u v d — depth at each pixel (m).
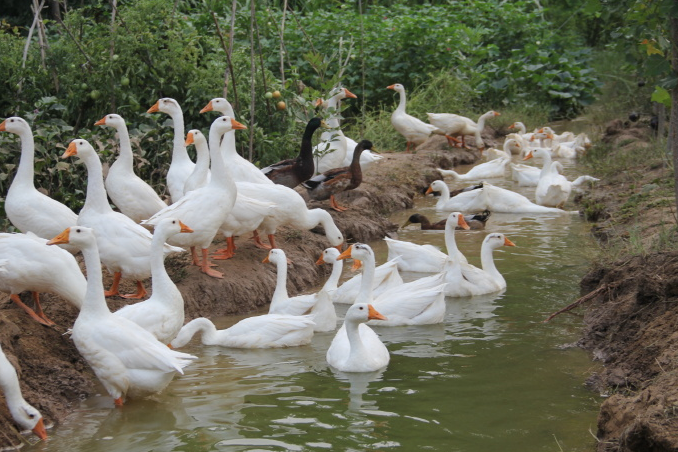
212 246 10.35
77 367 7.20
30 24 18.95
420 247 10.79
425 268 10.61
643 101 22.53
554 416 6.05
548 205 14.48
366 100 21.64
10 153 10.77
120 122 9.60
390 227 12.90
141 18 13.31
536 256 11.01
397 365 7.29
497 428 5.84
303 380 6.95
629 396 6.02
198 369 7.28
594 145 19.20
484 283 9.59
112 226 8.17
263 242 10.75
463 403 6.33
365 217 12.66
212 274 9.16
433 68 23.14
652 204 11.54
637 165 15.53
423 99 21.73
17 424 5.87
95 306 6.50
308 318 8.15
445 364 7.27
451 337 8.08
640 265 8.19
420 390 6.64
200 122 13.47
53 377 6.71
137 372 6.36
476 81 24.48
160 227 7.22
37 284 7.16
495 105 25.31
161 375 6.42
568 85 25.97
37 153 11.09
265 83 13.89
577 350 7.51
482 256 9.94
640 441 5.00
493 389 6.62
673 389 5.40
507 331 8.17
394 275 9.75
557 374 6.92
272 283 9.63
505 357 7.40
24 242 7.13
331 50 21.05
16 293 7.32
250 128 13.24
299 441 5.68
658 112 17.31
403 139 20.31
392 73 22.50
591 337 7.65
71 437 5.85
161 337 7.16
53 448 5.66
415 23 22.55
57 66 13.05
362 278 8.86
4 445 5.60
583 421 5.95
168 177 10.74
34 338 7.14
